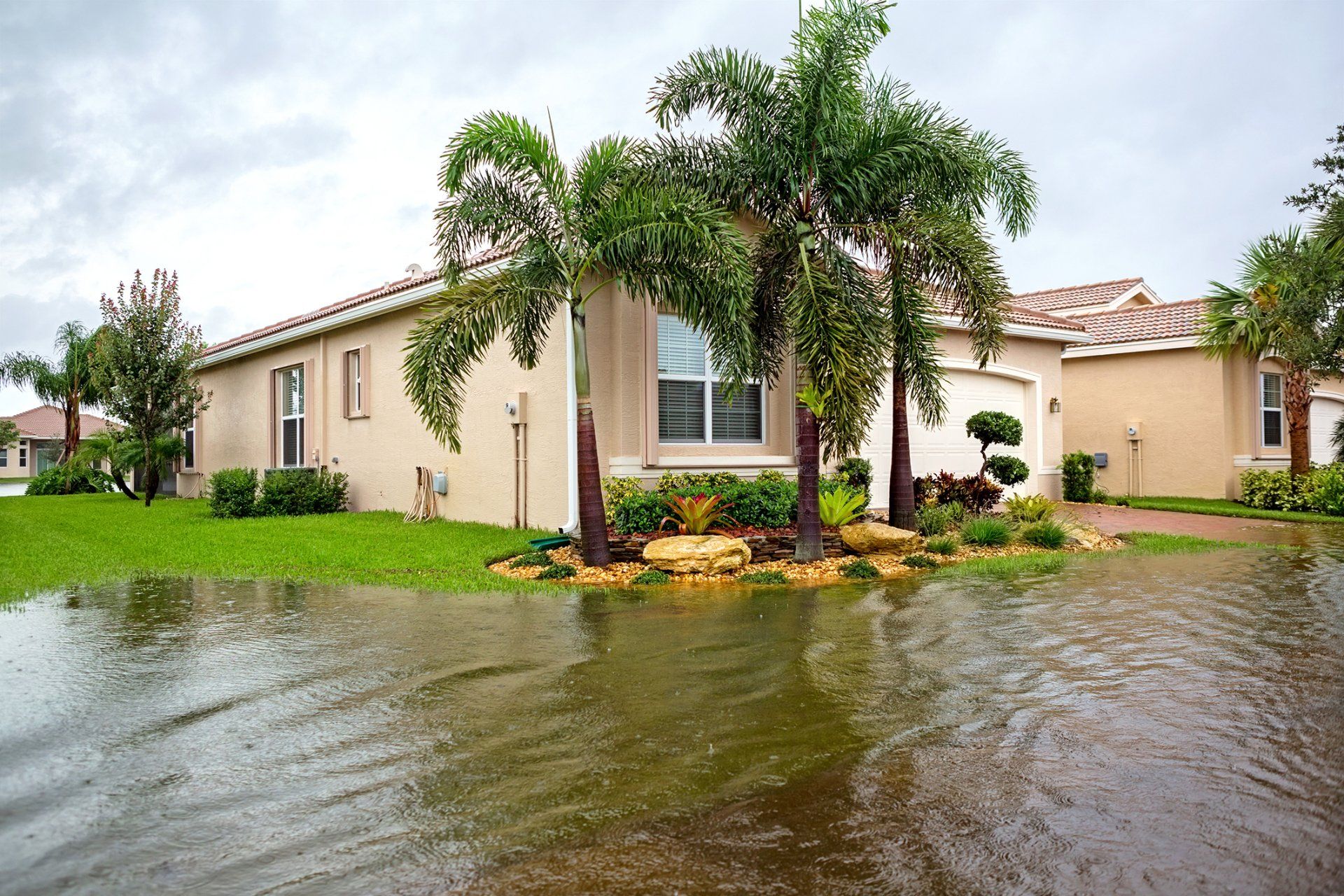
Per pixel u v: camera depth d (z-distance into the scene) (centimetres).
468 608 747
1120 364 2041
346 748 411
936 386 1137
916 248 1013
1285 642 629
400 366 1495
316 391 1756
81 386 3000
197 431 2277
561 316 1170
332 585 855
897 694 501
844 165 1021
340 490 1630
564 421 1170
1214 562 1039
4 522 1508
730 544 952
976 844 315
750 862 301
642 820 334
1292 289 1497
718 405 1267
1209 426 1897
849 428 934
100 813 338
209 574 912
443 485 1384
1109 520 1497
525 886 285
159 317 1850
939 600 796
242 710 466
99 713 459
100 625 671
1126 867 297
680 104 1031
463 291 962
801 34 998
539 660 573
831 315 931
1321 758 400
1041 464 1767
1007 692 506
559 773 382
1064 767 390
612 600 794
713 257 890
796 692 505
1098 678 536
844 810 344
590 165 957
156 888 282
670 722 450
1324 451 2292
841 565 980
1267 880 287
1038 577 931
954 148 1032
